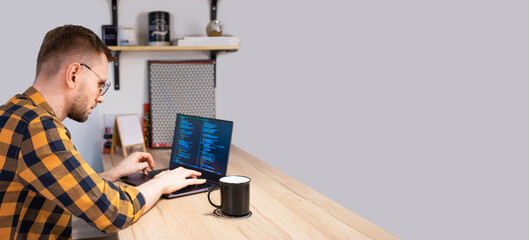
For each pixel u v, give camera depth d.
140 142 2.45
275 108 2.79
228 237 1.21
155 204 1.49
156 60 2.60
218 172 1.75
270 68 2.74
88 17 2.48
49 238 1.29
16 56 2.49
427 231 2.52
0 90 2.49
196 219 1.35
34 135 1.10
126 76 2.57
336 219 1.36
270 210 1.44
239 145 2.78
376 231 1.26
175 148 1.98
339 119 2.73
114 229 1.20
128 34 2.38
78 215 1.15
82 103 1.27
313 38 2.71
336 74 2.71
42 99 1.21
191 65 2.63
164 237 1.21
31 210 1.22
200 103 2.66
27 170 1.09
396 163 2.58
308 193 1.65
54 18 2.48
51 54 1.21
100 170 2.60
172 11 2.58
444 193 2.44
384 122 2.59
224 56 2.68
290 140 2.82
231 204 1.36
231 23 2.66
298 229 1.27
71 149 1.15
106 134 2.48
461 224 2.40
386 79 2.56
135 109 2.61
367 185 2.70
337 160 2.77
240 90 2.73
